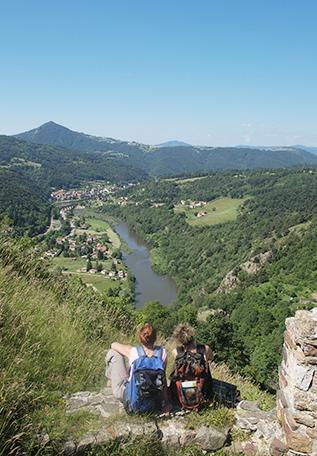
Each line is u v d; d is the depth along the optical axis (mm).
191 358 4844
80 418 4250
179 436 4445
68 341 5777
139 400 4395
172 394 4969
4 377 4066
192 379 4805
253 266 87938
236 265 92250
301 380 4238
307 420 4219
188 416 4711
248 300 70000
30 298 6254
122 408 4559
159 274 93688
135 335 8531
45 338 5461
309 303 63250
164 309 36531
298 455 4254
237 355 25047
